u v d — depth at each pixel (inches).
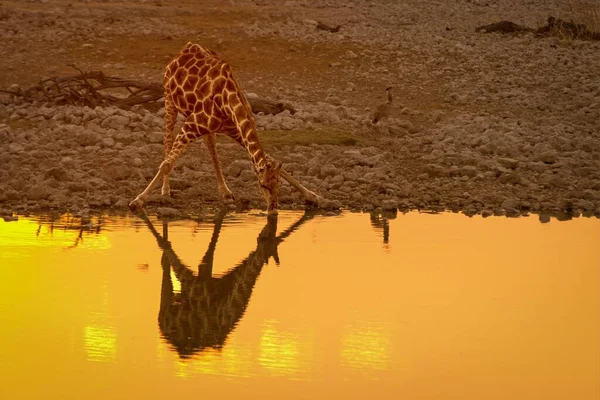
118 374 668.1
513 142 1583.4
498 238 1079.0
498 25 2824.8
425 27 2913.4
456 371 679.1
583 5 3253.0
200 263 961.5
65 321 776.9
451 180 1393.9
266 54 2352.4
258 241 1055.6
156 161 1441.9
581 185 1349.7
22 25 2610.7
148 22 2736.2
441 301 841.5
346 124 1726.1
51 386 644.1
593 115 1852.9
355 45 2490.2
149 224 1136.8
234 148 1535.4
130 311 806.5
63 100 1795.0
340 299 844.6
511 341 739.4
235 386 647.8
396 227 1133.1
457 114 1872.5
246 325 775.1
